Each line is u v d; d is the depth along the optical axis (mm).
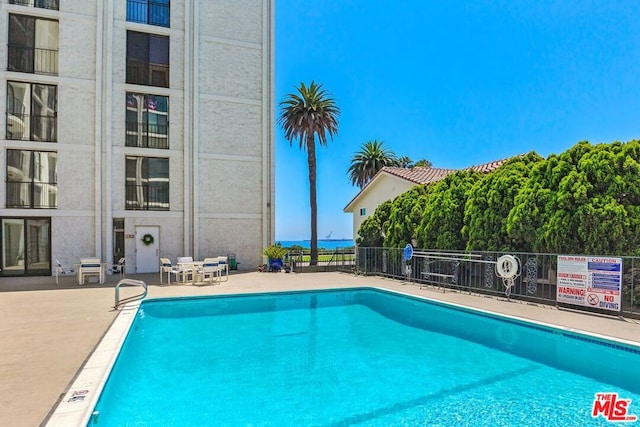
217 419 4137
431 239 13234
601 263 7609
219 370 5684
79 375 4387
